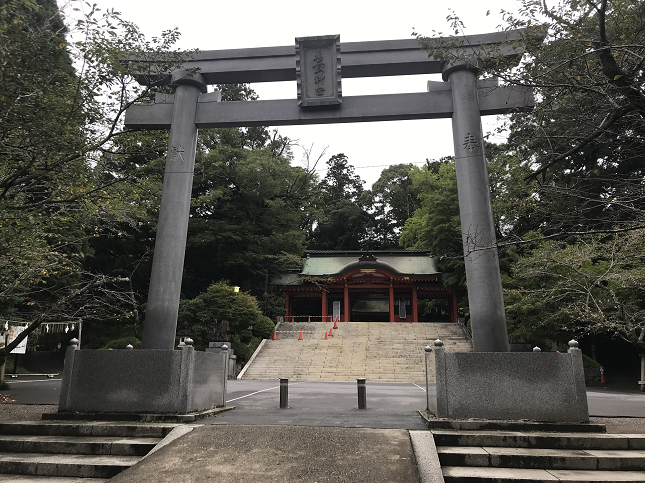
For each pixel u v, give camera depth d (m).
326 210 60.09
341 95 9.79
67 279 20.19
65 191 8.71
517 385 6.88
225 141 36.44
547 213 8.36
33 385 15.59
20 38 6.86
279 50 10.14
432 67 10.01
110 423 6.88
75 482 5.48
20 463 5.77
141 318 29.73
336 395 12.75
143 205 11.30
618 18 7.64
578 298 15.89
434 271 37.34
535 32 7.23
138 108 10.15
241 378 21.56
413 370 22.08
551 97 7.49
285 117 9.93
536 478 5.20
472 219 8.79
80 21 7.32
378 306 42.03
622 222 6.83
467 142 9.16
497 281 8.58
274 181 34.06
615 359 27.78
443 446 6.16
